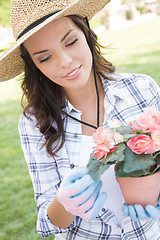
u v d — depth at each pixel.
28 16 1.36
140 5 15.62
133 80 1.60
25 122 1.60
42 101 1.55
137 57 9.08
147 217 1.24
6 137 5.39
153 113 1.19
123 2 14.73
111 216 1.46
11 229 3.24
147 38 11.27
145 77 1.62
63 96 1.54
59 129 1.52
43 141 1.56
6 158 4.66
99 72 1.58
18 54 1.57
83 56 1.35
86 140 1.53
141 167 1.14
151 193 1.24
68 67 1.33
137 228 1.40
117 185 1.49
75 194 1.19
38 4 1.35
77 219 1.48
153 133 1.15
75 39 1.33
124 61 8.86
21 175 4.18
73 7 1.32
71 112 1.55
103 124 1.54
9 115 6.43
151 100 1.59
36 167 1.56
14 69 1.68
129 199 1.27
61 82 1.39
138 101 1.57
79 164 1.52
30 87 1.58
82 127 1.56
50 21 1.22
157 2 15.57
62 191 1.20
